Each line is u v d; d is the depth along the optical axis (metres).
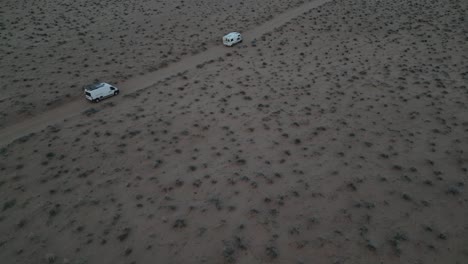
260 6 67.75
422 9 62.12
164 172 23.91
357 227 19.22
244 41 51.84
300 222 19.48
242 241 18.12
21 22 53.56
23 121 31.14
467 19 55.94
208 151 26.31
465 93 34.88
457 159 25.33
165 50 47.81
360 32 53.53
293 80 38.88
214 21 59.66
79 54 44.97
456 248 18.12
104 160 25.25
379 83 37.59
